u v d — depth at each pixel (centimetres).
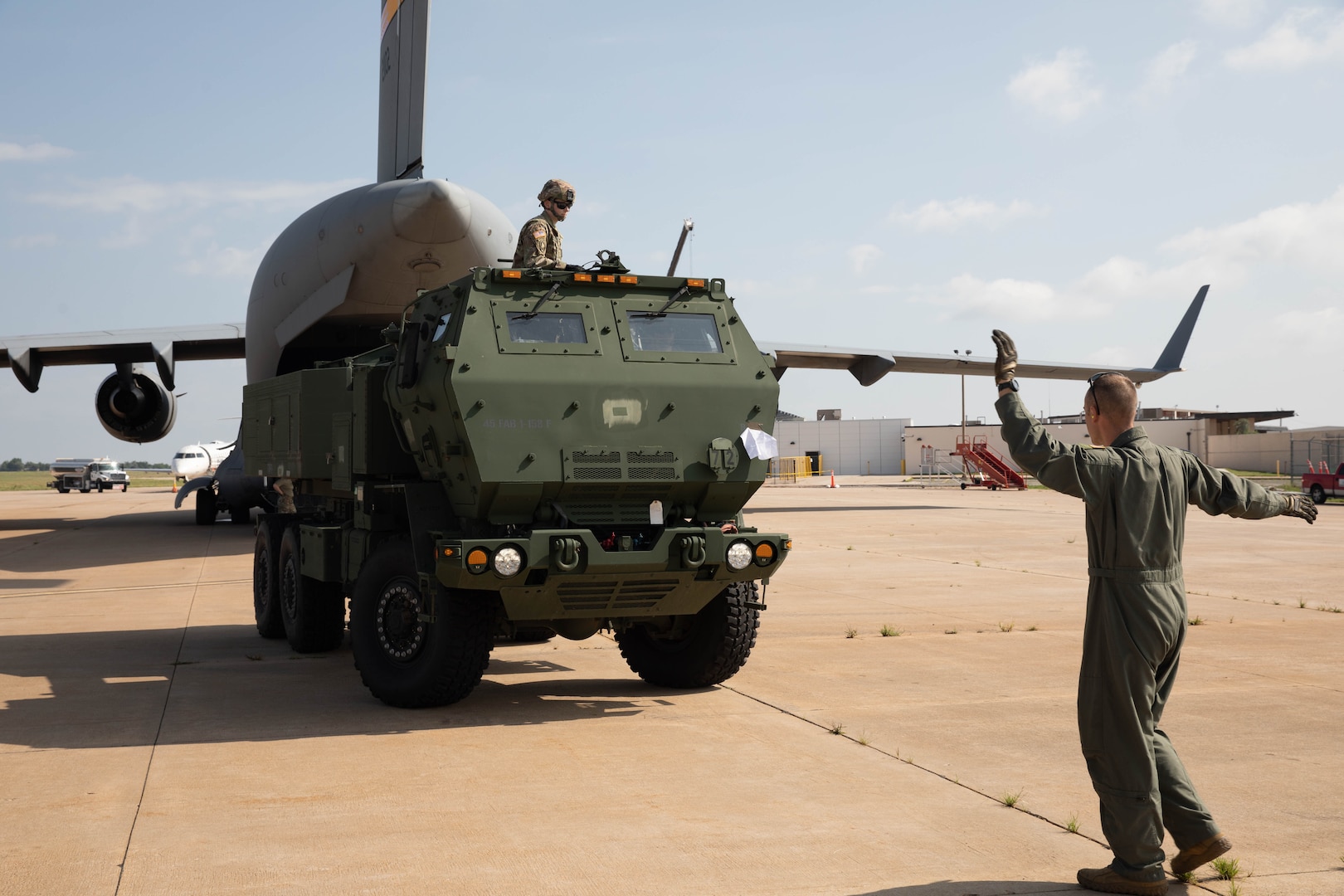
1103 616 387
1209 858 396
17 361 2120
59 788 517
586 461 666
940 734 627
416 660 698
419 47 1686
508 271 677
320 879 395
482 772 548
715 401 703
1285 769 552
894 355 2752
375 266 1602
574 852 426
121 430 2480
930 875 404
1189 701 710
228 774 543
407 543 710
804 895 384
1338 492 3462
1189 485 403
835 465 8756
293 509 1036
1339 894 390
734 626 736
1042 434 387
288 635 940
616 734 631
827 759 572
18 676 816
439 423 672
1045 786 521
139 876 399
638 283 714
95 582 1466
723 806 490
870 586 1379
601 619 714
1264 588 1350
